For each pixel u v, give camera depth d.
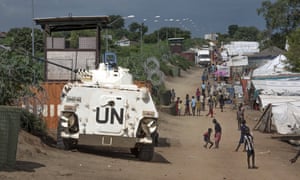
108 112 18.19
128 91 18.30
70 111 18.23
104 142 18.31
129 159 19.27
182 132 36.78
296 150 30.05
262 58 82.00
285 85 51.91
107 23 28.69
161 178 15.56
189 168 19.17
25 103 21.03
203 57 122.06
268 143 33.28
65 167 14.59
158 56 89.12
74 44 30.70
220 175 18.05
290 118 38.50
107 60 21.61
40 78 22.36
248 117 48.81
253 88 55.50
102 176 14.16
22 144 16.33
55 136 22.55
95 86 18.31
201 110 53.72
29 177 12.22
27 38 47.97
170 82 78.94
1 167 12.72
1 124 12.66
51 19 27.92
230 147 29.72
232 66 80.31
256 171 20.06
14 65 19.70
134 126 18.25
